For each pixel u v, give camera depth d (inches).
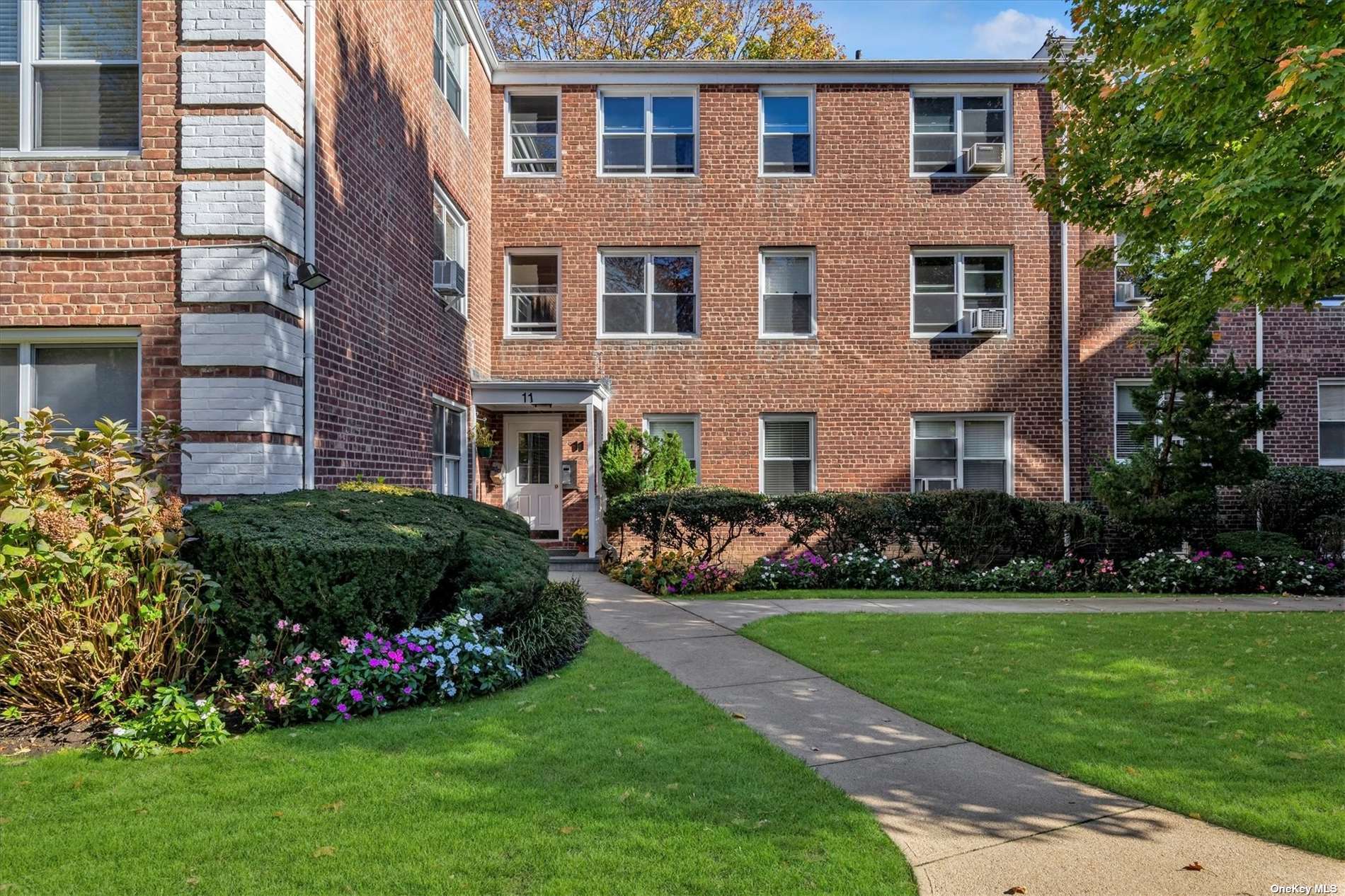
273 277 268.7
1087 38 383.9
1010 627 321.7
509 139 586.2
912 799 152.3
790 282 585.0
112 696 188.1
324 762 164.9
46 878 119.0
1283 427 586.6
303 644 201.5
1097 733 188.7
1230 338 589.0
